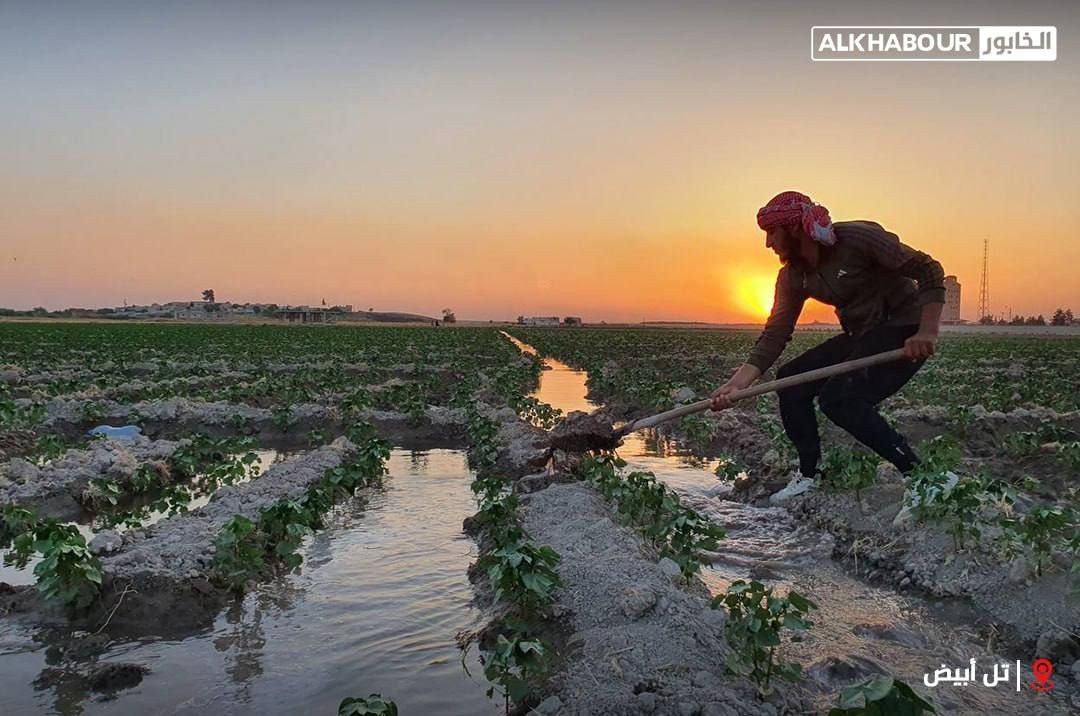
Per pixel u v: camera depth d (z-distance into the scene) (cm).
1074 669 417
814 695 393
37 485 857
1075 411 1387
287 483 845
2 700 409
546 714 374
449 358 3098
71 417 1349
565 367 3325
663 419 632
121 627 500
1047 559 511
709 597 530
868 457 706
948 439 786
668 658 408
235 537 554
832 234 588
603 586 495
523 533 545
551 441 661
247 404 1605
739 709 365
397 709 387
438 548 662
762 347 634
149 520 791
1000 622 480
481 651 462
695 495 861
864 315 621
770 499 793
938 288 571
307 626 501
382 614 518
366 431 1205
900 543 600
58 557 499
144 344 3812
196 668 444
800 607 378
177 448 1103
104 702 406
